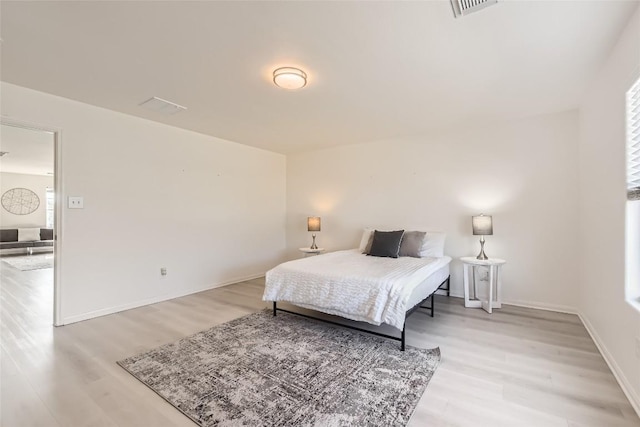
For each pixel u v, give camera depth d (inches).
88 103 122.5
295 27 72.2
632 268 72.7
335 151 202.5
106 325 115.6
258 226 205.2
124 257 135.3
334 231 203.6
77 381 76.6
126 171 136.2
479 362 86.1
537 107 127.2
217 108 127.3
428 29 73.2
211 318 123.6
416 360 87.5
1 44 79.0
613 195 84.0
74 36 75.5
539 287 137.9
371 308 96.9
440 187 163.3
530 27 72.4
